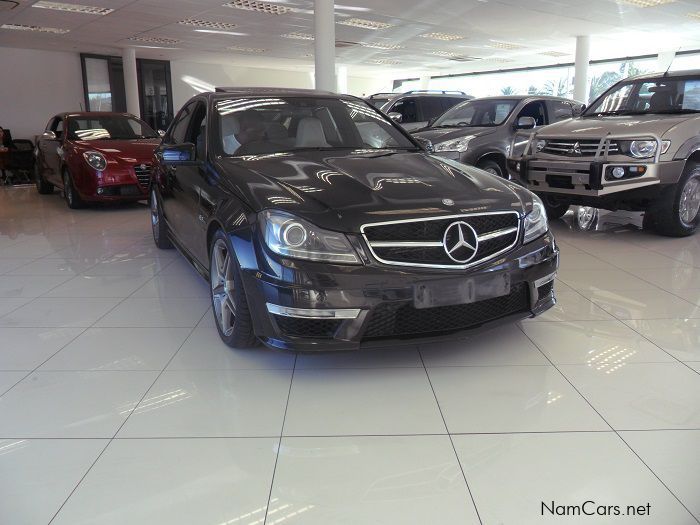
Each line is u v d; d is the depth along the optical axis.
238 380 2.51
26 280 4.18
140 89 18.36
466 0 10.09
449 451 1.96
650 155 4.59
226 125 3.34
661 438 2.01
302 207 2.37
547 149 5.19
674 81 5.34
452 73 23.44
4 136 12.02
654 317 3.19
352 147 3.38
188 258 3.77
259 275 2.36
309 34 13.47
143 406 2.30
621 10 10.99
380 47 15.98
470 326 2.50
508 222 2.57
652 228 5.53
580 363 2.62
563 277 3.99
